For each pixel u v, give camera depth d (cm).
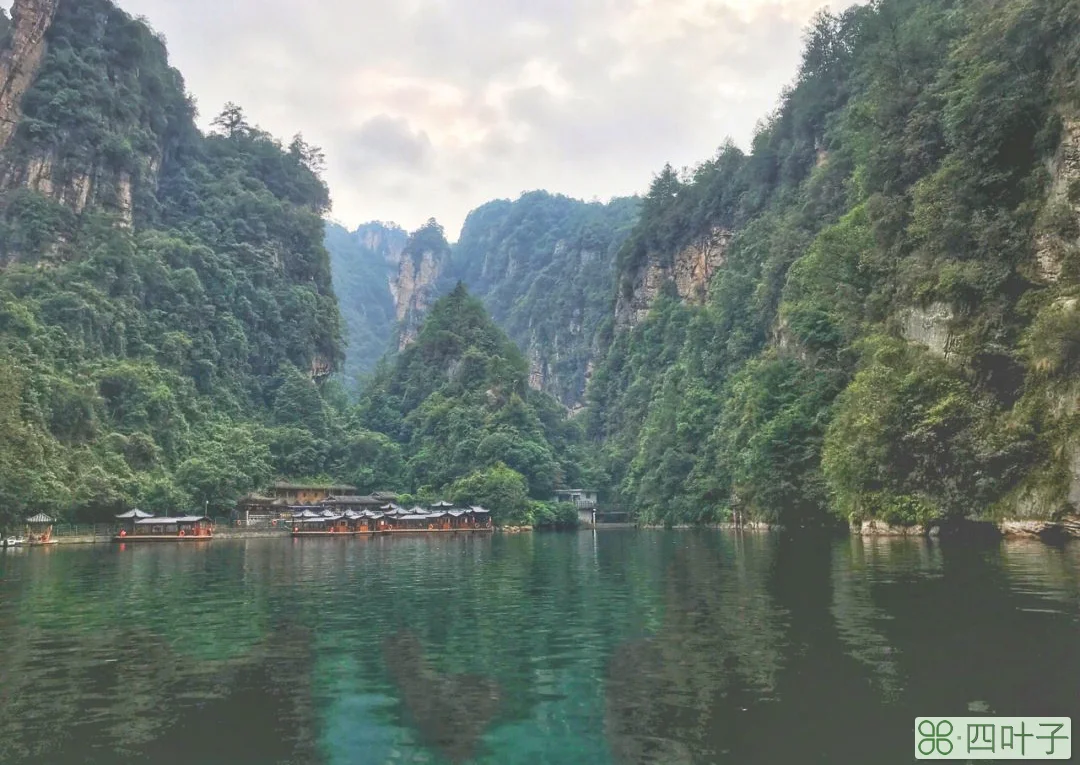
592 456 14450
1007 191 4700
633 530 10069
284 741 1049
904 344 5056
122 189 12850
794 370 7419
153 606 2373
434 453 12462
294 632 1869
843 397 6038
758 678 1291
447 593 2653
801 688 1220
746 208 13338
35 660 1560
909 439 4469
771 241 10500
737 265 12106
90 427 8612
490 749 1003
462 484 10869
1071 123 4194
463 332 15350
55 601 2516
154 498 8469
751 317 10556
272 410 12988
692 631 1744
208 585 3017
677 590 2552
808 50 11881
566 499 12256
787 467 6588
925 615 1808
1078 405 3675
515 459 11825
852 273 6375
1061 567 2677
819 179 9575
